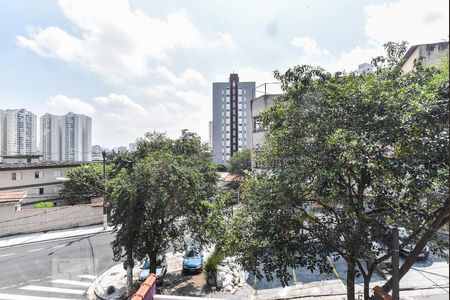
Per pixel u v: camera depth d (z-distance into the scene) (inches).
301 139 301.0
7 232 982.4
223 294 524.1
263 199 312.3
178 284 581.9
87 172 1389.0
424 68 282.4
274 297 494.9
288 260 282.2
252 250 300.0
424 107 226.8
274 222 287.4
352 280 298.0
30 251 824.9
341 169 247.6
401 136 242.4
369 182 270.1
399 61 295.6
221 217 518.0
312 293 498.6
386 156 254.7
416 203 260.8
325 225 305.9
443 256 254.8
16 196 1023.0
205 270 593.9
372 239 267.3
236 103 3587.6
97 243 900.0
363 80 293.0
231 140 3582.7
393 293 224.7
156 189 516.7
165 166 533.0
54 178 1549.0
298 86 305.4
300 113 302.8
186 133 753.0
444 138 218.1
